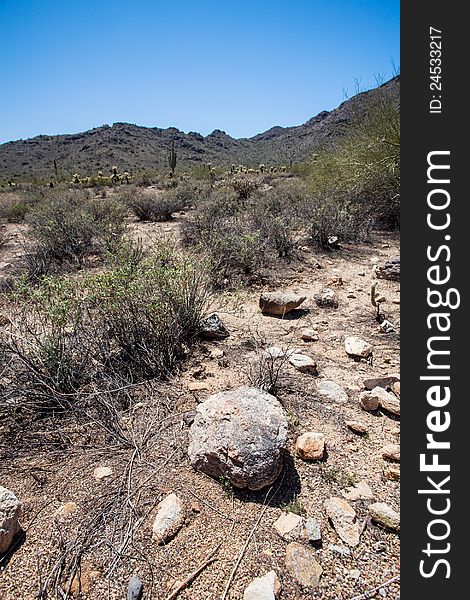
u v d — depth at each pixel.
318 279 5.82
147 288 3.49
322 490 2.22
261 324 4.34
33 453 2.50
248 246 6.14
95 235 8.01
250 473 2.13
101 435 2.64
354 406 2.94
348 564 1.84
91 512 2.09
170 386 3.12
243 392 2.54
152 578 1.78
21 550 1.91
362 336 4.06
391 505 2.12
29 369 2.97
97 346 3.35
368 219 8.58
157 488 2.22
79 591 1.73
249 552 1.89
